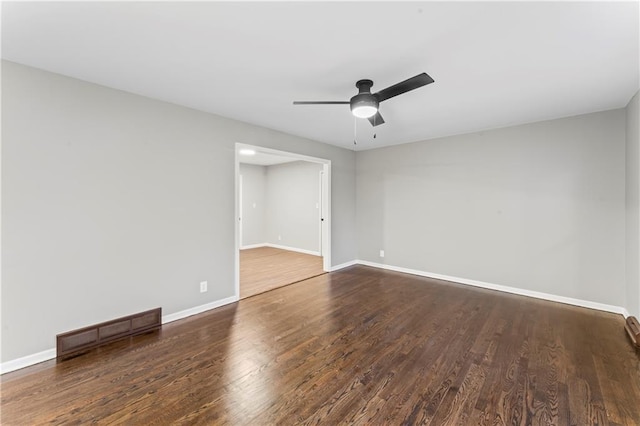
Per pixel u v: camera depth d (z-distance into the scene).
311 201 6.79
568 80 2.44
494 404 1.71
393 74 2.33
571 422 1.57
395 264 5.13
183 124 3.06
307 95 2.78
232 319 3.02
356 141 4.80
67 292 2.34
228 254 3.50
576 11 1.55
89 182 2.45
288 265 5.57
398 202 5.04
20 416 1.61
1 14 1.56
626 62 2.12
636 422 1.57
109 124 2.56
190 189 3.13
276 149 4.07
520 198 3.80
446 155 4.45
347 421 1.58
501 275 3.97
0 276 2.05
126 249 2.67
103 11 1.55
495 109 3.19
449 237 4.45
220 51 1.99
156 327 2.81
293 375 2.01
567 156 3.45
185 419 1.59
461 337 2.58
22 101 2.13
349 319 2.99
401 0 1.47
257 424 1.56
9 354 2.08
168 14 1.58
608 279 3.22
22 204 2.14
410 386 1.89
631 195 2.89
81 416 1.61
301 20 1.65
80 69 2.23
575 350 2.35
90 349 2.38
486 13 1.58
